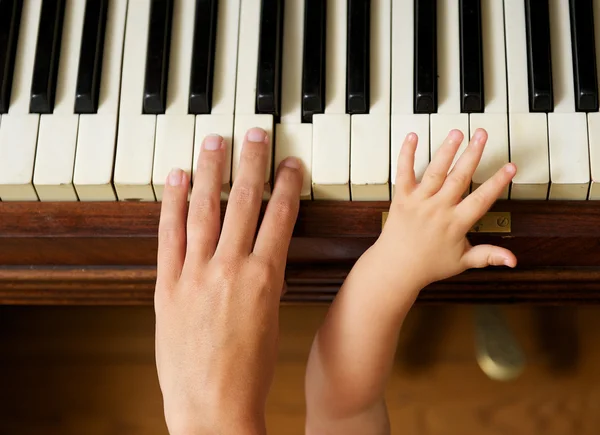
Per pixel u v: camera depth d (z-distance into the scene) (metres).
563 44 0.78
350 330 0.77
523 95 0.77
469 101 0.76
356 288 0.76
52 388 0.93
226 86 0.78
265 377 0.74
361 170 0.77
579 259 0.80
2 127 0.78
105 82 0.78
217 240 0.76
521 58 0.77
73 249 0.81
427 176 0.74
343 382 0.78
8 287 0.84
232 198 0.75
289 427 0.92
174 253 0.76
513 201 0.77
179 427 0.73
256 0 0.79
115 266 0.83
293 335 0.93
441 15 0.78
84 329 0.94
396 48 0.78
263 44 0.78
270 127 0.77
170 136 0.78
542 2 0.77
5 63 0.78
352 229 0.78
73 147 0.77
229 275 0.74
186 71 0.78
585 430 0.91
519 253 0.79
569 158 0.76
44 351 0.93
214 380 0.73
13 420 0.93
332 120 0.77
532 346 0.93
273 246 0.75
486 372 0.90
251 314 0.74
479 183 0.76
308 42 0.78
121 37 0.79
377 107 0.77
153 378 0.93
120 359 0.93
